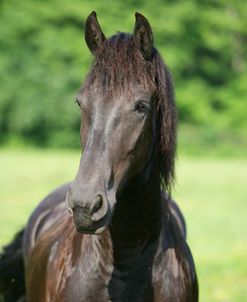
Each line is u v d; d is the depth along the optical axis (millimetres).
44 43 48781
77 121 47125
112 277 4988
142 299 5008
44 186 24938
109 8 44406
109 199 4340
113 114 4469
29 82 47500
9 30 49594
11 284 7219
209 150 46500
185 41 48469
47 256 5633
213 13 49469
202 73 49250
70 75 47625
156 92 4754
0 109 47125
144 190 4938
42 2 50500
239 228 18266
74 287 5051
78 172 4340
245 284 11805
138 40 4730
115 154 4445
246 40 51469
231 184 28453
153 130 4781
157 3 47312
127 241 4949
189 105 48094
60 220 6129
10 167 30625
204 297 10953
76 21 50000
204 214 20766
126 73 4535
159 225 5113
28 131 47656
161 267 5078
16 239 7332
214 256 14312
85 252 5102
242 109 48906
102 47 4727
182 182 28766
